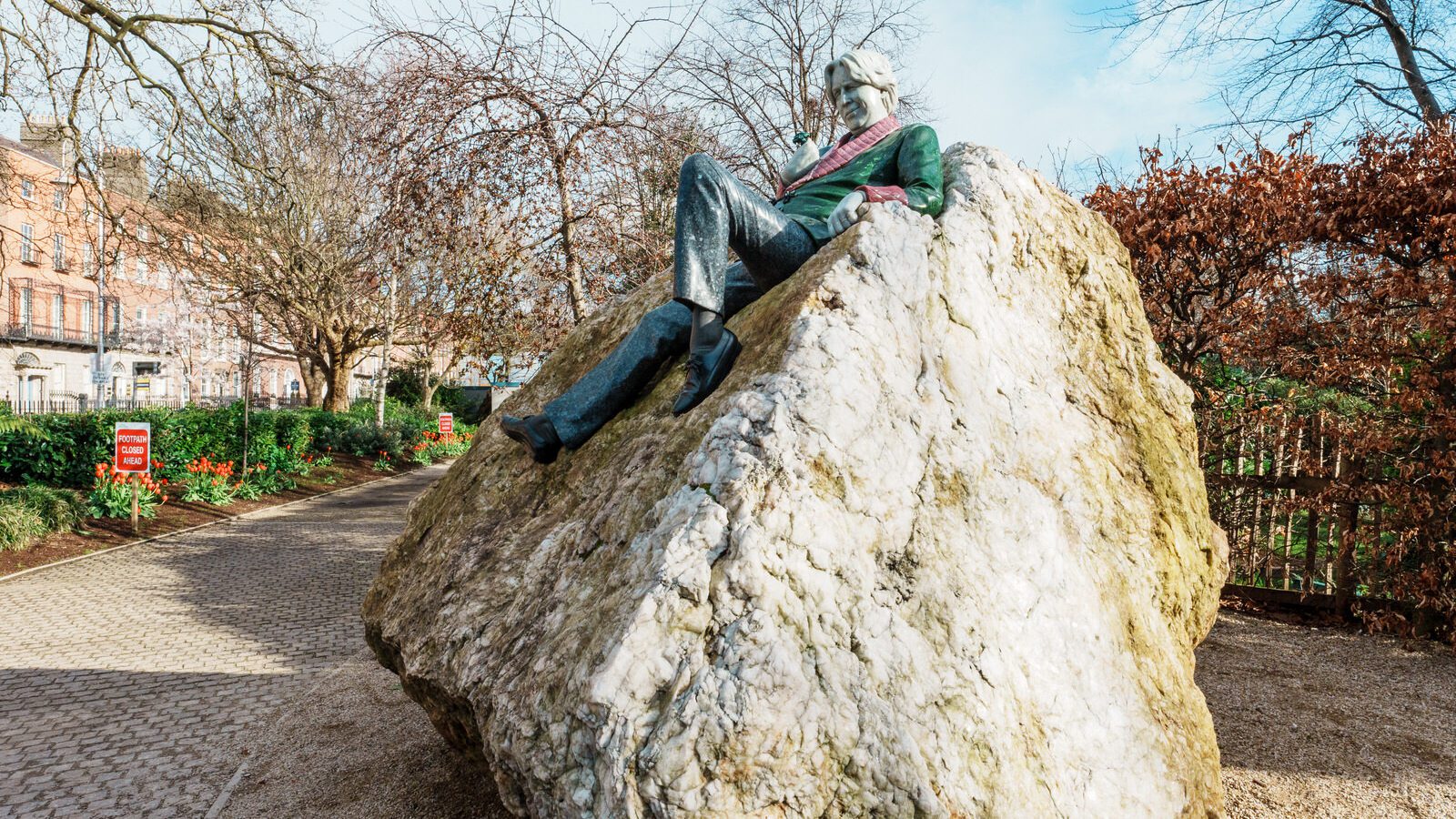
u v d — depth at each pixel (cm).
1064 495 257
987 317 267
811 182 303
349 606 777
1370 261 666
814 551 190
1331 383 679
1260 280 690
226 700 512
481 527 295
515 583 249
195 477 1436
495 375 865
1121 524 270
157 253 1648
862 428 210
